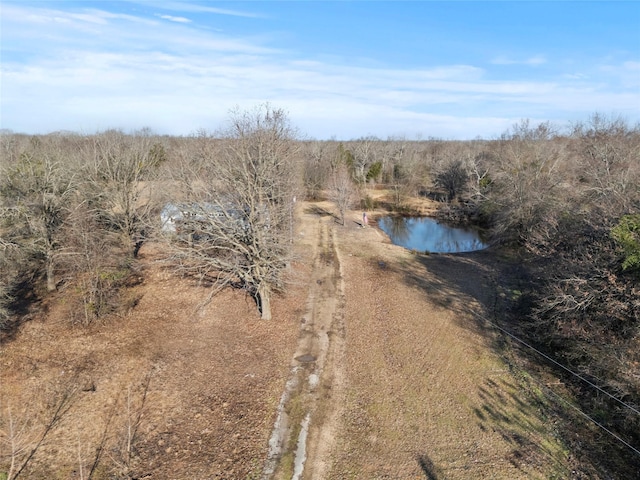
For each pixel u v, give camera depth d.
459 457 14.54
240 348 20.84
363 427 15.93
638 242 17.33
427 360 20.45
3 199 23.44
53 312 23.50
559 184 36.59
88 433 15.05
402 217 55.59
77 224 23.92
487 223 51.06
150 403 16.64
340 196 48.81
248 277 23.16
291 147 29.06
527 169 40.28
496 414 16.72
